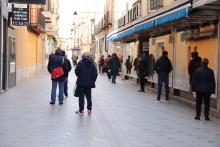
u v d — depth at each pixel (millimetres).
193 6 9719
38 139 6914
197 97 9734
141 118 9711
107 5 40000
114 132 7793
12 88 17047
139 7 22609
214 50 10633
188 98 13078
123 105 12203
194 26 12406
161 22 12453
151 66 17984
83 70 9953
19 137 7043
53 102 11844
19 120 8859
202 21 11695
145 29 15438
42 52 39031
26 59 23234
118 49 30922
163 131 8094
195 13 10516
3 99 12930
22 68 21250
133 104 12523
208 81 9484
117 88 18656
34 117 9312
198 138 7480
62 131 7707
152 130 8164
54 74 11602
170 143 6949
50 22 37000
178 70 13891
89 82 9961
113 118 9570
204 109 9820
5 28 15547
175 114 10562
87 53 10117
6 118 9109
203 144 6961
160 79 13328
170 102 13305
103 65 32281
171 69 13438
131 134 7656
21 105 11453
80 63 9977
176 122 9281
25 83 20109
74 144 6602
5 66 15594
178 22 12406
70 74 31625
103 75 31031
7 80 15891
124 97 14602
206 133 8016
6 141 6695
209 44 11062
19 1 15148
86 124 8578
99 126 8391
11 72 17094
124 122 9047
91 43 64250
